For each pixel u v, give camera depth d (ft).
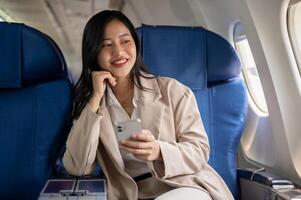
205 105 5.56
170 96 4.98
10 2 9.14
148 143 4.19
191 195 4.18
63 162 4.83
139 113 4.84
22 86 5.07
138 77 5.04
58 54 5.00
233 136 5.58
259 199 5.13
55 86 5.09
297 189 4.63
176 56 5.48
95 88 4.61
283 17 4.85
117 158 4.62
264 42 5.18
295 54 4.99
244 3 5.31
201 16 7.39
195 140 4.69
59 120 5.06
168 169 4.35
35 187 4.94
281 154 5.48
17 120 5.01
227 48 5.54
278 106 5.26
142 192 4.79
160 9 8.57
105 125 4.76
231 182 5.50
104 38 4.64
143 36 5.39
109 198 4.59
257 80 6.48
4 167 4.97
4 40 4.86
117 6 9.45
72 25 9.78
